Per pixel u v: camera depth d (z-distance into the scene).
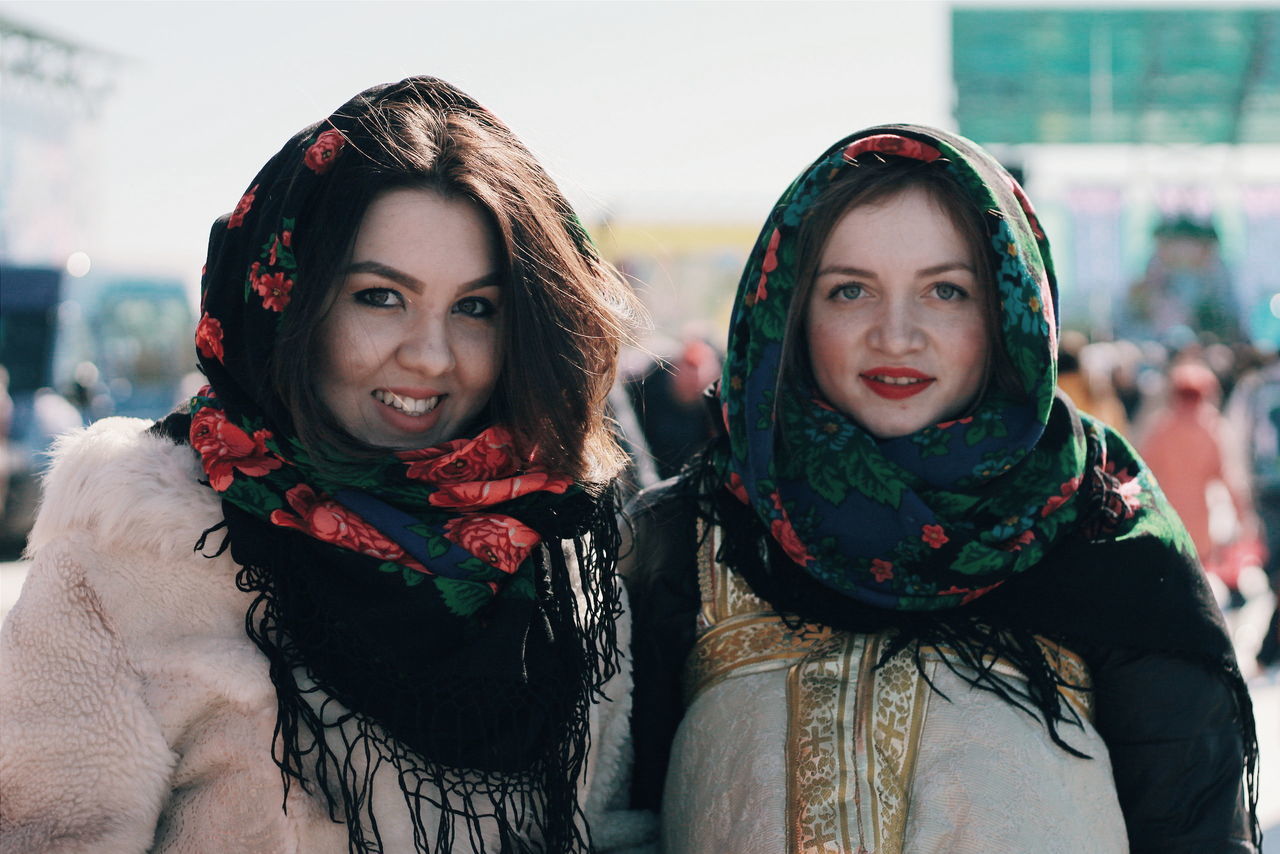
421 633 1.76
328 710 1.76
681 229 14.65
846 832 1.82
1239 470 8.00
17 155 16.17
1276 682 6.46
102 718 1.66
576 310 1.87
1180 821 1.92
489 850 1.84
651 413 6.34
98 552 1.72
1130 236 17.03
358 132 1.78
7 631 1.69
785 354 2.02
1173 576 1.96
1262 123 16.39
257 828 1.71
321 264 1.73
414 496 1.81
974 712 1.89
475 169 1.79
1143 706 1.93
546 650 1.86
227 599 1.74
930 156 1.96
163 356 14.01
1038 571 1.97
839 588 1.95
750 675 1.99
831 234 1.97
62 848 1.62
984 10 15.76
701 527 2.14
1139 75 15.93
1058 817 1.83
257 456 1.76
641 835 2.08
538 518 1.88
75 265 13.04
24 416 11.49
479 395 1.87
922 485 1.98
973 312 1.97
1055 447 1.99
